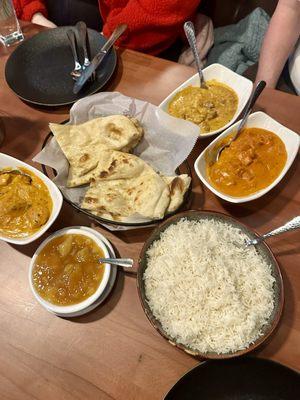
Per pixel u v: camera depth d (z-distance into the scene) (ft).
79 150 1.78
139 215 1.59
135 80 2.24
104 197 1.65
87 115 1.91
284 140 1.73
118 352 1.40
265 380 1.23
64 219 1.74
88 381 1.35
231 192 1.65
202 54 3.00
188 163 1.82
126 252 1.63
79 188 1.77
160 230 1.53
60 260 1.53
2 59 2.48
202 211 1.54
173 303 1.38
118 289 1.53
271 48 2.54
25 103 2.23
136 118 1.87
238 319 1.32
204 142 1.91
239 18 3.16
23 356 1.43
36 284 1.49
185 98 1.96
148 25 2.65
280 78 2.74
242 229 1.49
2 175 1.75
